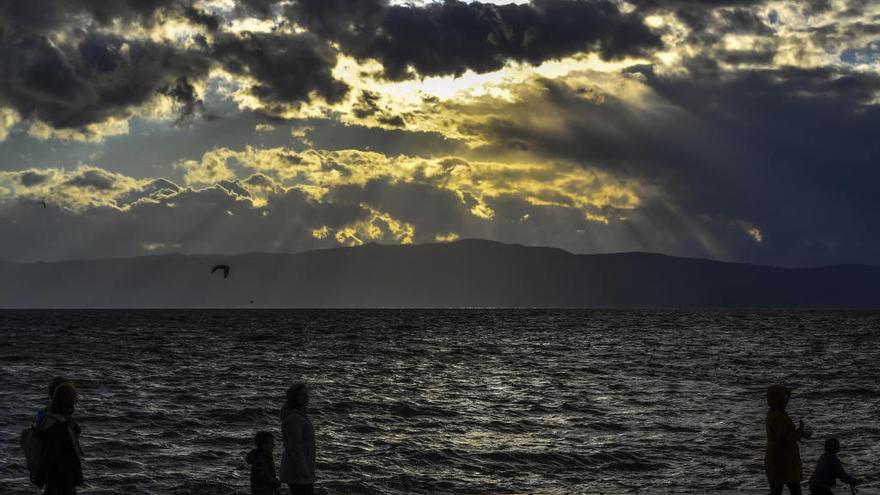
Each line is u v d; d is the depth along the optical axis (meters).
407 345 104.12
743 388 50.91
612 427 34.69
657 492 23.05
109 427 33.81
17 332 139.38
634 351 91.50
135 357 79.06
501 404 42.78
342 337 124.75
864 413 38.38
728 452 28.77
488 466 26.70
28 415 37.16
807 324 194.50
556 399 45.16
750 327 173.12
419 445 30.22
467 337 127.06
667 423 35.69
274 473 15.34
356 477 24.92
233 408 39.88
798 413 38.41
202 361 74.31
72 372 61.75
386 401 43.47
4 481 23.53
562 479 24.92
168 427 34.03
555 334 138.75
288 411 14.89
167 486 23.64
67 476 13.72
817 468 18.27
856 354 84.75
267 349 93.75
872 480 23.92
